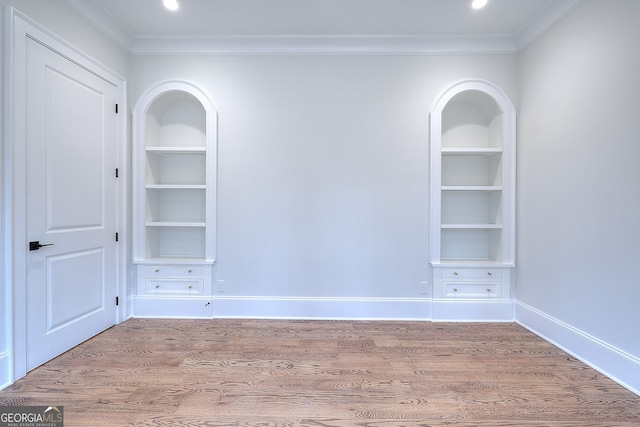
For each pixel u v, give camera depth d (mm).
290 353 2414
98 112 2719
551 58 2631
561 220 2523
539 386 1978
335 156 3143
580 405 1788
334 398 1849
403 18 2793
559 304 2545
